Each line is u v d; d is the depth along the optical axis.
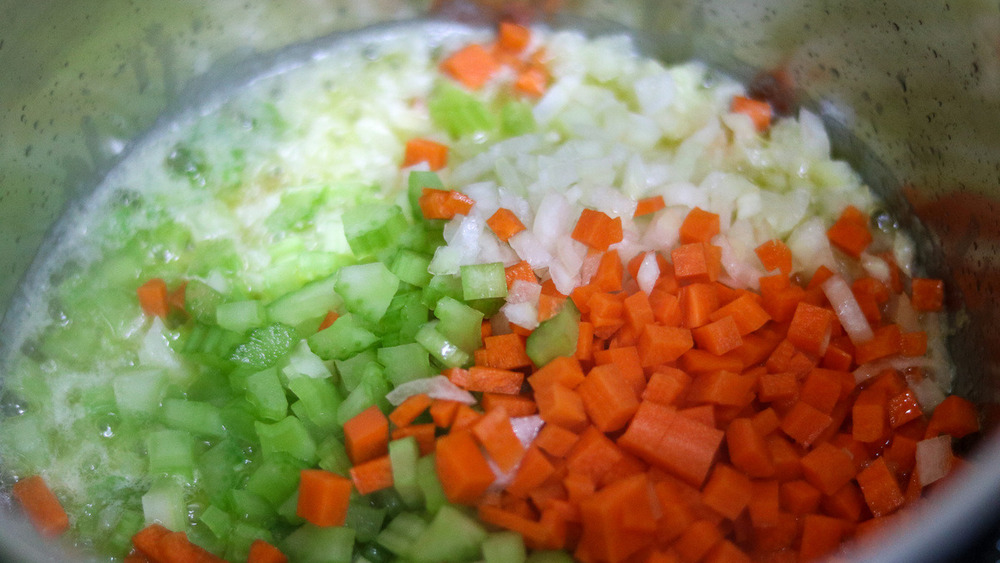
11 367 0.20
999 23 0.19
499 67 0.24
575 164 0.21
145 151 0.23
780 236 0.21
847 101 0.23
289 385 0.18
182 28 0.22
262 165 0.22
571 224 0.21
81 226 0.22
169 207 0.22
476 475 0.16
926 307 0.21
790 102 0.24
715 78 0.24
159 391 0.19
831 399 0.18
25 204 0.21
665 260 0.20
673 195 0.21
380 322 0.20
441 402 0.18
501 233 0.20
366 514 0.18
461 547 0.17
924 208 0.21
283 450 0.18
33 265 0.21
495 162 0.22
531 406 0.18
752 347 0.19
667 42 0.25
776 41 0.23
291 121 0.23
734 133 0.23
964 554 0.13
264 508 0.18
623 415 0.17
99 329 0.20
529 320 0.19
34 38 0.20
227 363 0.19
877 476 0.18
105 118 0.22
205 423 0.19
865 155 0.23
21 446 0.19
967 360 0.20
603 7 0.24
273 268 0.21
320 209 0.22
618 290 0.20
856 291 0.20
